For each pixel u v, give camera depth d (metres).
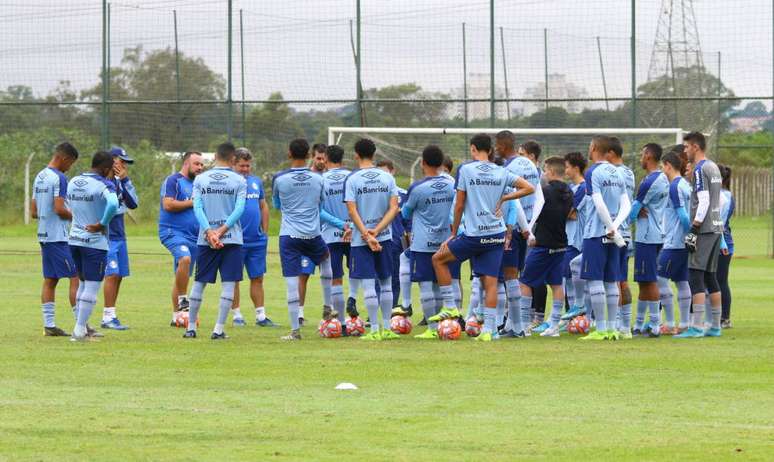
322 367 23.16
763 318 33.88
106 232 27.77
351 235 29.36
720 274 31.09
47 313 28.56
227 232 27.72
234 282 28.09
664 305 29.83
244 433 16.64
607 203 27.73
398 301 35.31
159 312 35.44
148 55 68.31
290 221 28.09
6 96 70.19
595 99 64.25
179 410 18.39
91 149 70.06
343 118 65.94
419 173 65.44
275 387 20.66
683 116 63.97
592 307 29.41
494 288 27.89
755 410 18.45
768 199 94.06
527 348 26.31
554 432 16.75
